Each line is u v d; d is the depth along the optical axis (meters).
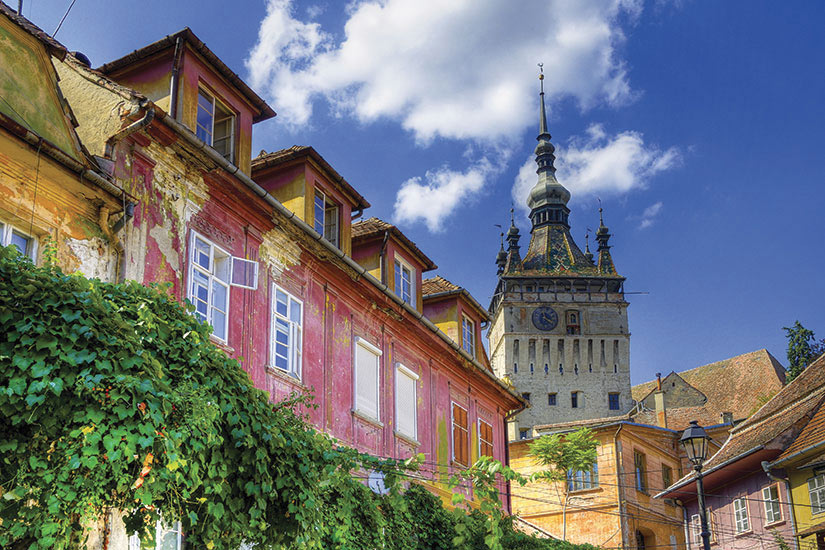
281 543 11.36
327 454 12.39
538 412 112.25
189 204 16.02
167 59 16.58
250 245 17.67
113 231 13.84
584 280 118.19
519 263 120.56
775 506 29.84
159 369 9.73
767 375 98.44
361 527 15.23
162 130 15.17
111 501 9.70
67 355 9.11
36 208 12.67
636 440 48.59
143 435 9.26
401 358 23.08
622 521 45.59
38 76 13.18
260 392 11.49
